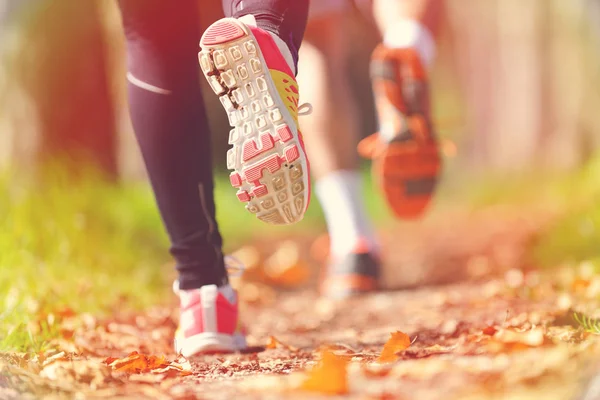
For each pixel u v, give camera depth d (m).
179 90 5.56
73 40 16.22
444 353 5.20
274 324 8.66
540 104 24.38
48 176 12.95
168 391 4.54
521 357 4.57
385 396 4.08
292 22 5.29
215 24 4.99
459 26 28.19
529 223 16.91
